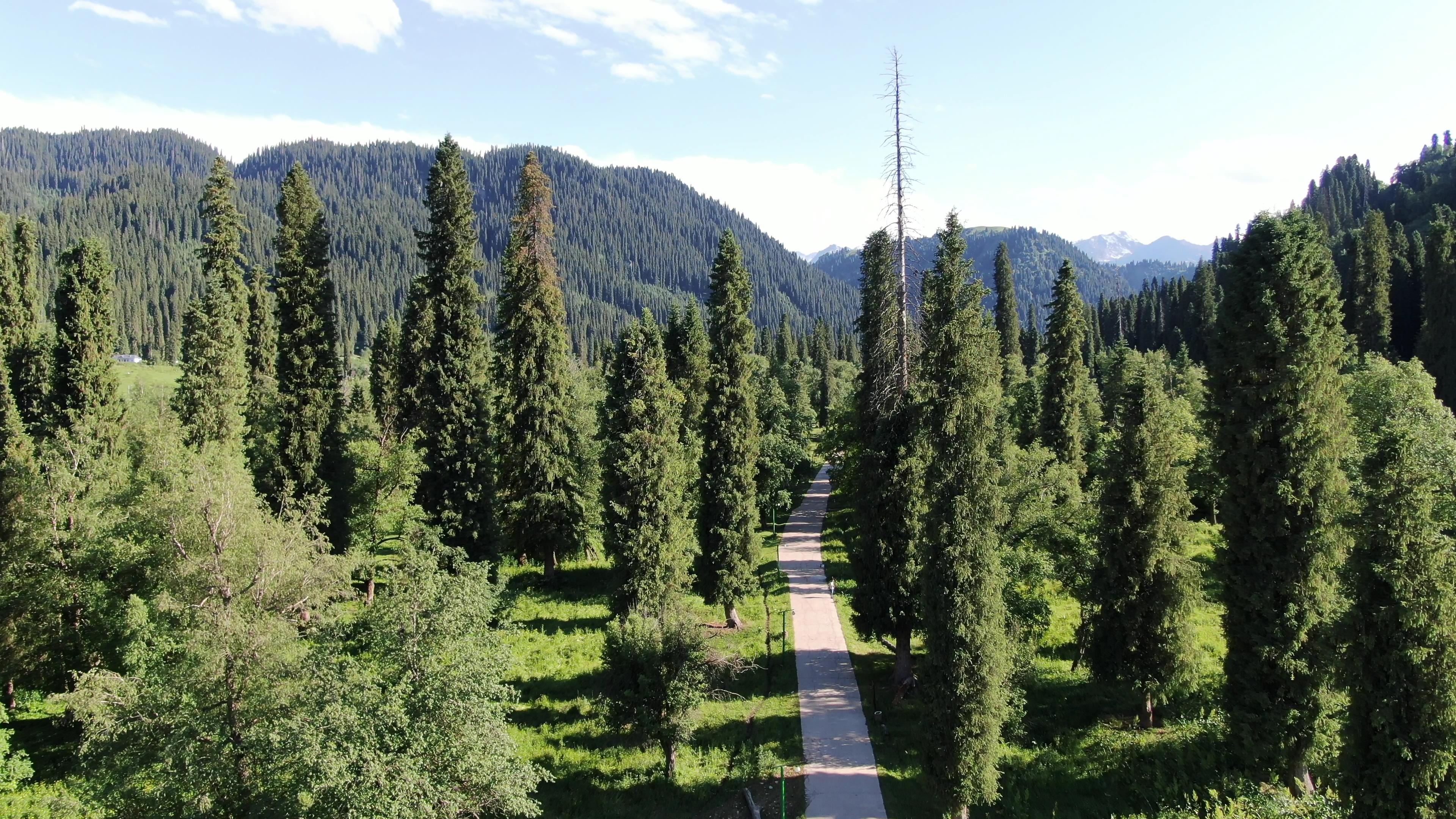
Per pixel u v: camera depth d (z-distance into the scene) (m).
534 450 43.00
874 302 39.25
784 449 65.06
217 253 44.59
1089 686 29.80
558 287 44.03
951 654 21.14
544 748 27.47
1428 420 37.88
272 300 52.75
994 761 21.22
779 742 26.95
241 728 20.03
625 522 32.47
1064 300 51.22
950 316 23.17
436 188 39.97
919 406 26.78
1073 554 30.47
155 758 19.58
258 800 18.64
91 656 30.23
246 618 23.16
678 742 25.66
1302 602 20.34
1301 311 20.31
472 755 18.53
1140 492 25.41
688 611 32.50
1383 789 16.45
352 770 17.03
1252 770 21.12
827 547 54.25
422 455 39.84
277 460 39.19
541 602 41.56
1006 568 28.19
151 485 30.20
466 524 38.34
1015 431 48.94
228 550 25.28
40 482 30.19
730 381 37.59
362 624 26.59
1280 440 20.53
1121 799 22.45
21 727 30.62
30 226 45.09
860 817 22.45
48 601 29.39
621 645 25.83
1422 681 15.95
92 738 20.05
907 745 26.45
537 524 43.66
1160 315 133.38
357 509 39.19
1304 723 20.22
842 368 114.00
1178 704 26.97
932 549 21.67
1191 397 67.06
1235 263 21.66
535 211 42.62
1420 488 16.27
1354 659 17.00
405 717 18.06
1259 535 20.84
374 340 65.56
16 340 42.50
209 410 42.47
